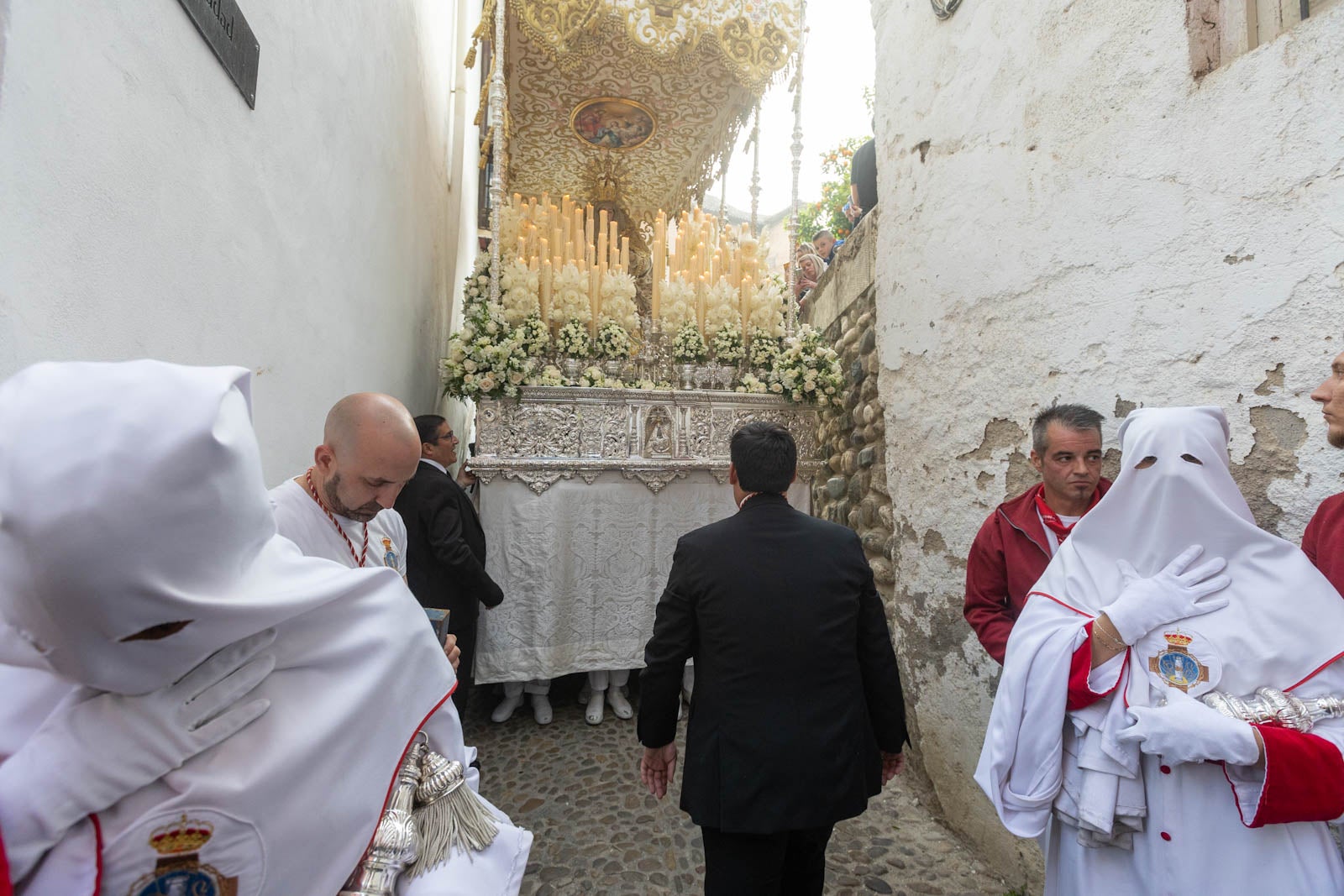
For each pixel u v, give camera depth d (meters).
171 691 0.50
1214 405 1.38
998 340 2.07
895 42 2.69
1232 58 1.38
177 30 1.08
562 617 3.25
